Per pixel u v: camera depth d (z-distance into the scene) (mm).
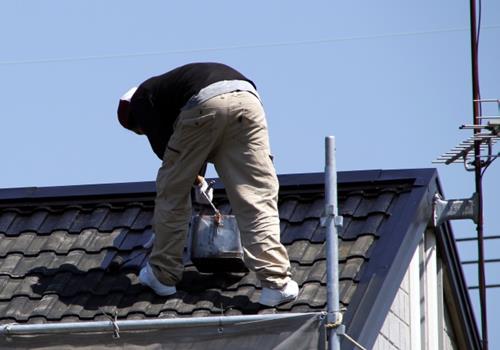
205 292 21375
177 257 21188
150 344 19172
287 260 20609
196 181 21781
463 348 27578
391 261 21000
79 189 24359
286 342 18812
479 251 26438
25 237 23406
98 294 21578
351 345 19062
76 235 23344
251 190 20594
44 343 19422
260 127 20719
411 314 24094
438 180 24141
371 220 22281
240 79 20859
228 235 21594
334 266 19031
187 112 20500
